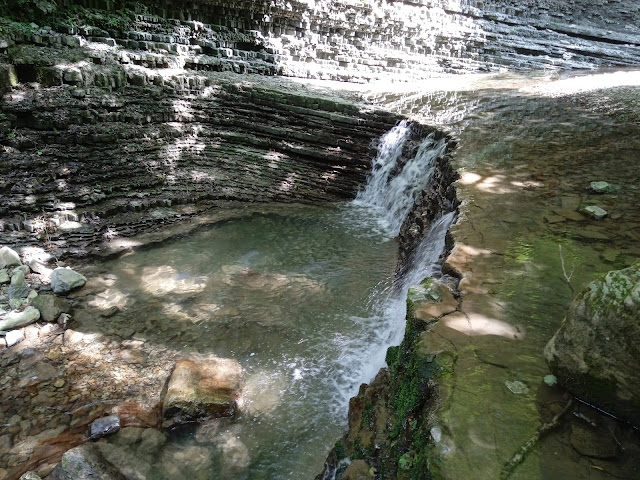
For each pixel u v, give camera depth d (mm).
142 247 7852
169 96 10789
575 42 18188
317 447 4434
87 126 9203
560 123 9055
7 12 10195
